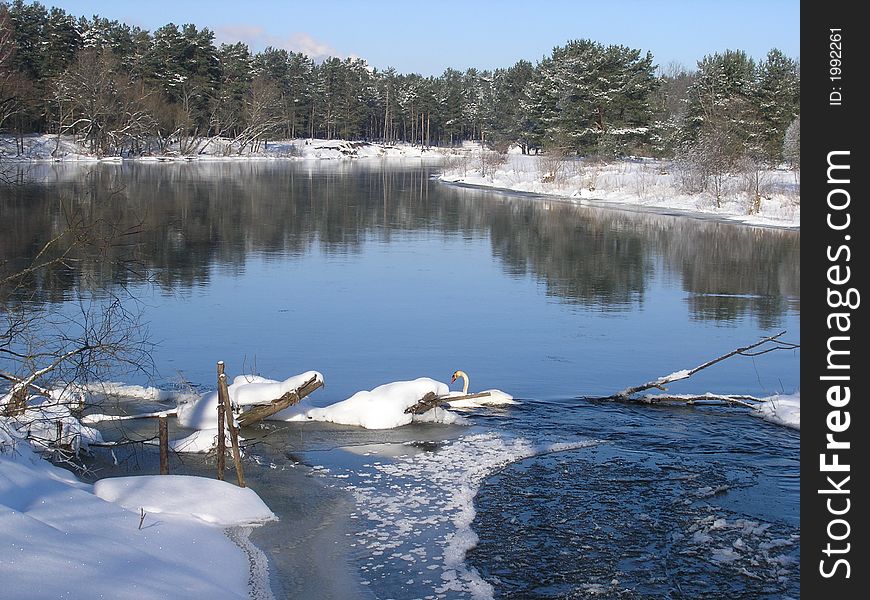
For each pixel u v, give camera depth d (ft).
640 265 94.48
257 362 52.37
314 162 350.02
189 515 26.71
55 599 18.65
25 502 24.21
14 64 270.67
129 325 59.57
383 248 105.81
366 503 30.17
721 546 27.35
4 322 49.26
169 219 127.13
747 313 69.87
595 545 27.35
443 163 353.92
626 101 255.29
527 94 350.02
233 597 21.72
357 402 39.86
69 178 194.18
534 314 68.39
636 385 48.91
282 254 98.73
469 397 41.57
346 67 486.38
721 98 235.20
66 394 38.50
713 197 161.68
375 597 23.61
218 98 355.77
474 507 30.07
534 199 181.78
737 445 37.14
